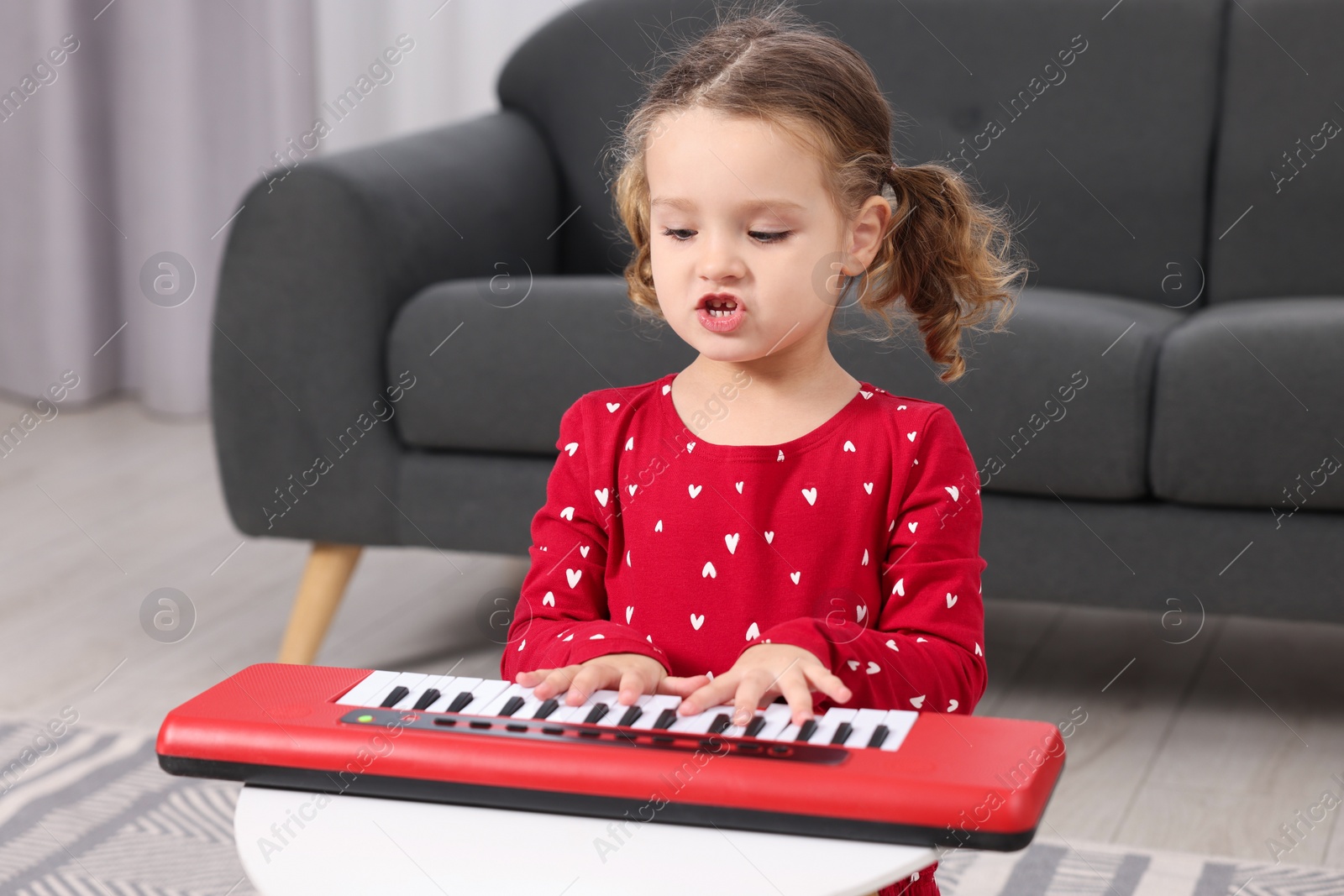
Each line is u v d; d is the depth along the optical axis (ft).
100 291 11.10
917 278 3.37
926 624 2.78
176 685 6.06
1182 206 6.98
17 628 6.73
